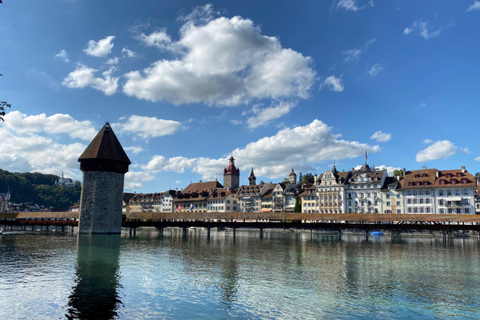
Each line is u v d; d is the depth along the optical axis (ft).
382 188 293.23
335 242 176.76
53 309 58.08
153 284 75.15
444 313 57.16
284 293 68.33
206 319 53.83
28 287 72.08
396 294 67.87
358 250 137.28
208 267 95.30
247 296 66.13
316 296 66.33
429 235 238.48
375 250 137.80
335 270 91.66
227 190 412.77
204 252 127.95
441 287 73.41
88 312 56.75
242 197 394.73
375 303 62.18
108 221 207.72
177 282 77.05
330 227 215.92
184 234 238.68
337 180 317.42
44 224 261.03
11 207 545.03
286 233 266.98
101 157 206.59
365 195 301.43
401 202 278.87
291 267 95.81
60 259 108.78
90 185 205.98
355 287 73.10
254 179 459.32
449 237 214.48
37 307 59.06
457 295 67.31
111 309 58.29
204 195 424.87
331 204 316.19
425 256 119.55
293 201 347.56
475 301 63.57
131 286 73.36
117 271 89.30
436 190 262.67
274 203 361.10
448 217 200.95
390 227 206.08
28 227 320.91
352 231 284.61
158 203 473.26
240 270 91.04
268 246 152.46
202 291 69.56
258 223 223.71
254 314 56.24
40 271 88.99
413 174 283.38
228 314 56.08
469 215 199.11
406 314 56.70
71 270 90.43
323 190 322.96
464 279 81.25
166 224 229.25
